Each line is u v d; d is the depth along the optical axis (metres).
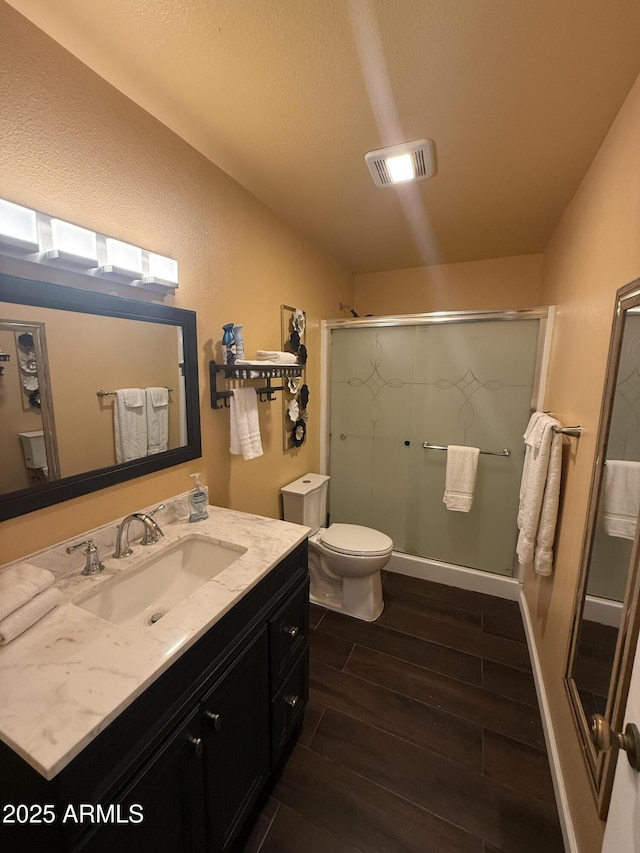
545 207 1.92
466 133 1.34
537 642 1.79
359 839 1.15
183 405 1.46
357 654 1.91
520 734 1.49
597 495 1.08
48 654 0.78
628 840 0.55
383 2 0.85
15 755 0.62
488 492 2.46
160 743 0.79
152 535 1.29
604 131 1.29
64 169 1.01
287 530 1.40
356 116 1.25
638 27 0.90
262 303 1.95
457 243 2.49
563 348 1.79
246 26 0.92
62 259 0.98
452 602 2.36
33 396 0.98
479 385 2.41
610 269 1.16
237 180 1.68
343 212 2.00
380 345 2.64
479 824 1.19
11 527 0.96
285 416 2.29
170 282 1.29
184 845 0.88
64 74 0.99
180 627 0.88
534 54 0.99
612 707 0.86
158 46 0.98
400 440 2.67
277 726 1.28
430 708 1.60
